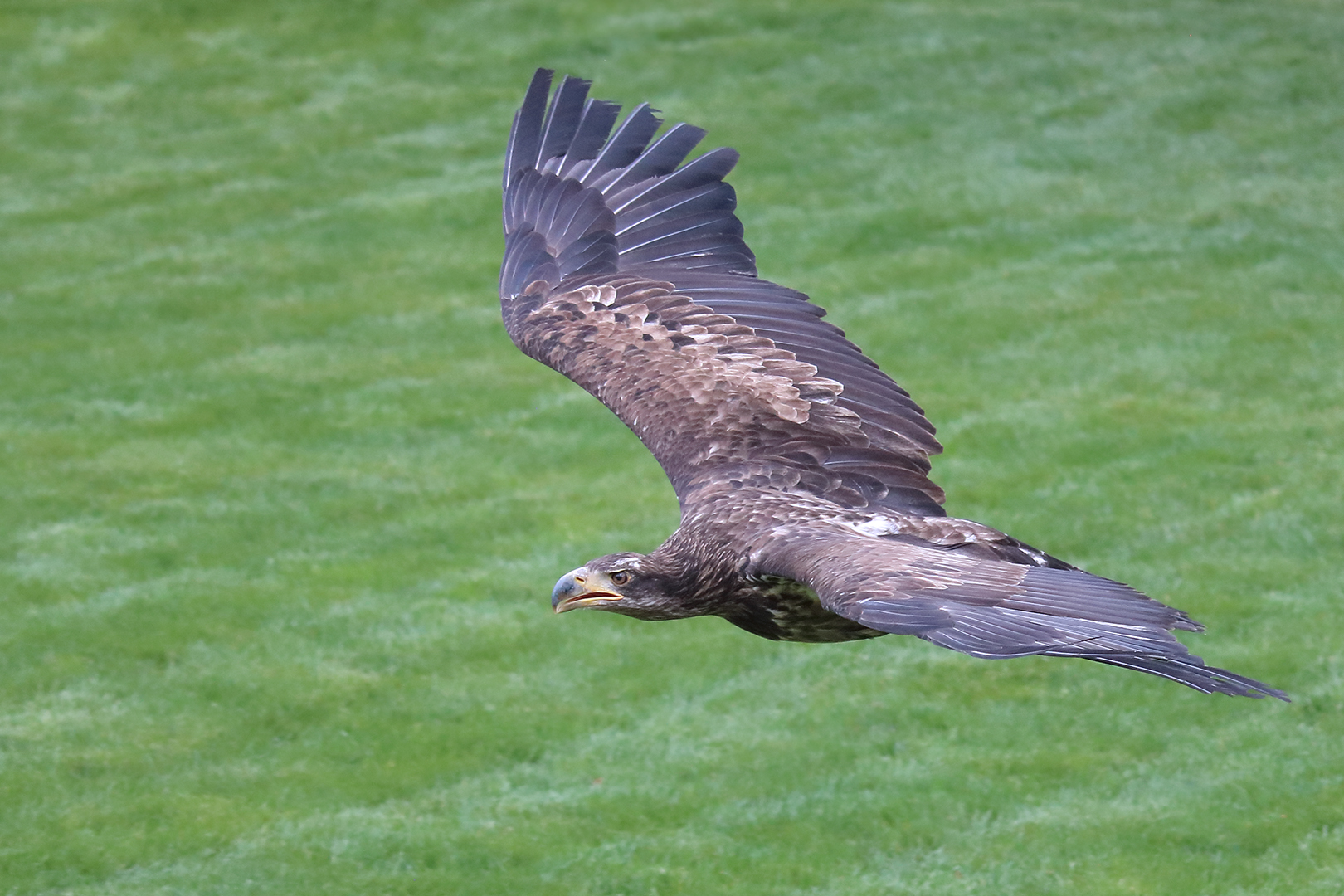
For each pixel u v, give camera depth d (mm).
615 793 11914
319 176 26969
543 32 31625
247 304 22625
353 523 16484
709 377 7320
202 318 22188
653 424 7195
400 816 11719
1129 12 31188
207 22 32625
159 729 12898
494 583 15062
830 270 22859
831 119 27969
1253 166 25344
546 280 7980
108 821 11680
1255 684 4805
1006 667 13383
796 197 25344
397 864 11148
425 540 16062
